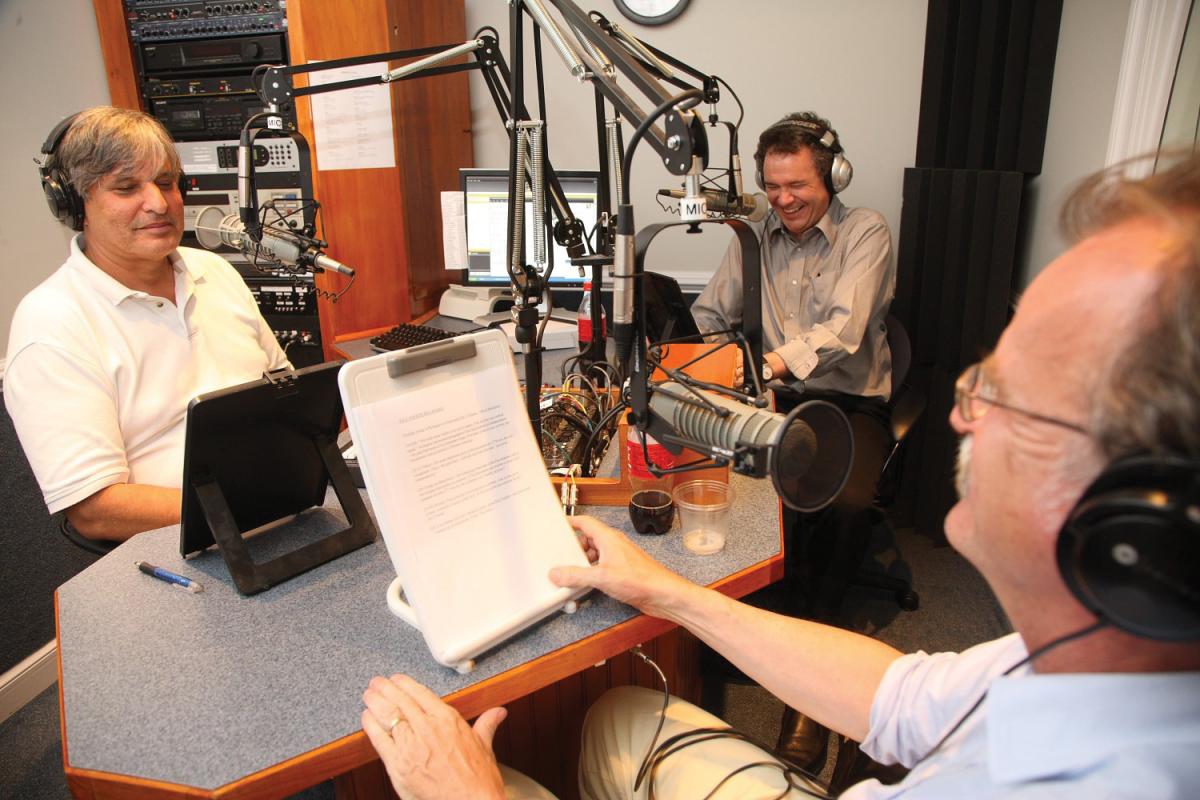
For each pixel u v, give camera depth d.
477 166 3.04
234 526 1.07
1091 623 0.50
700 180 0.75
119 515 1.39
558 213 1.29
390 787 1.14
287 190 2.24
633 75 0.82
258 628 0.97
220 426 1.06
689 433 0.77
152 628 0.97
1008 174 2.03
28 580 2.05
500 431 0.98
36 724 1.84
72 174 1.41
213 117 2.25
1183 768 0.44
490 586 0.93
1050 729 0.50
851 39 2.56
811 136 2.10
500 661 0.90
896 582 2.22
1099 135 1.89
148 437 1.54
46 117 2.45
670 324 1.63
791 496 0.70
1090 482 0.46
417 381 0.92
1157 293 0.42
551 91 2.82
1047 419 0.47
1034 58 2.10
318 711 0.83
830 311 2.17
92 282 1.48
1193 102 1.70
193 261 1.67
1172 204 0.47
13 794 1.63
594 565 1.00
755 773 0.99
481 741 0.82
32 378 1.40
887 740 0.86
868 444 2.10
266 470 1.16
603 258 1.16
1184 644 0.46
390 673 0.89
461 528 0.92
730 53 2.65
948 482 2.43
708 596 0.96
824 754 1.64
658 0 2.61
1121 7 1.80
